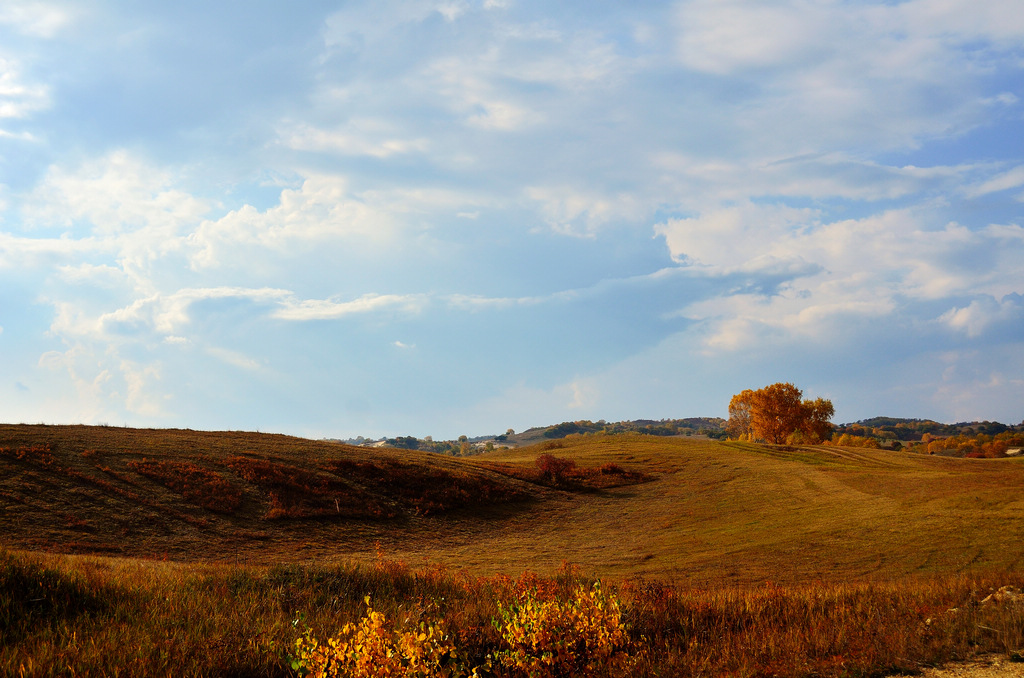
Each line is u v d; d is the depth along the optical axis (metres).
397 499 45.28
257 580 12.44
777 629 9.41
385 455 55.91
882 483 44.66
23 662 6.65
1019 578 13.03
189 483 39.03
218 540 32.59
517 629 7.07
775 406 90.12
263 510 38.38
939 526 27.81
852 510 35.84
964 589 12.12
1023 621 8.40
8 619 8.26
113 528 31.14
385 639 6.27
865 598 11.73
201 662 6.97
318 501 41.50
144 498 35.59
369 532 38.19
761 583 21.14
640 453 74.19
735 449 76.69
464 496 48.00
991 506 30.91
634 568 27.69
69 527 30.05
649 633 9.38
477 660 7.14
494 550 35.69
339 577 13.45
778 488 49.41
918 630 8.36
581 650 7.21
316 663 6.17
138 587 10.89
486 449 178.25
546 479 57.50
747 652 8.02
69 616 8.97
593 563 30.12
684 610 10.60
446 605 11.43
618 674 7.04
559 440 99.38
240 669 6.99
